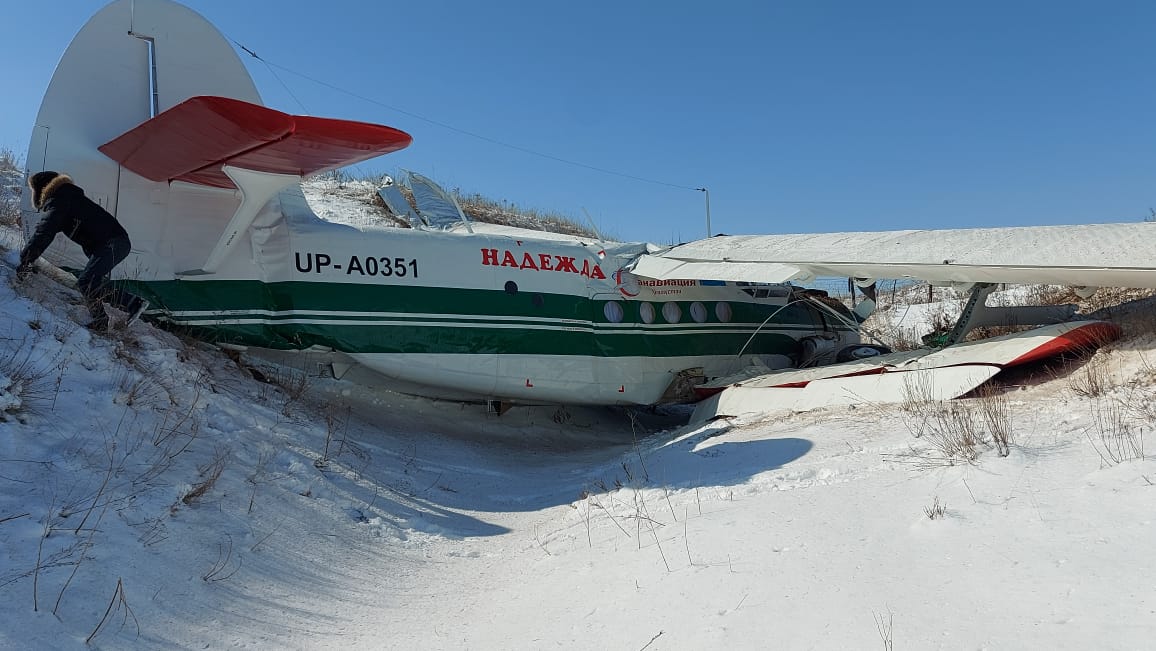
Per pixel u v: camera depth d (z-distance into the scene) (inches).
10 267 254.4
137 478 173.9
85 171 295.9
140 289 301.6
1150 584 101.1
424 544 203.8
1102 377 249.6
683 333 440.8
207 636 130.3
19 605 118.8
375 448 287.6
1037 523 132.0
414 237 369.1
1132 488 139.3
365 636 138.2
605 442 416.2
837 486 184.7
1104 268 240.5
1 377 173.3
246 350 327.3
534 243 403.9
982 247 296.7
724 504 189.8
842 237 375.9
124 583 135.6
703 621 114.7
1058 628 93.8
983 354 295.0
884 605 109.0
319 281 338.0
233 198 325.7
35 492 151.5
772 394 343.3
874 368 322.7
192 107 203.2
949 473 174.4
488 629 135.1
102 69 305.9
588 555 171.6
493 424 398.9
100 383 206.2
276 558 168.6
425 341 358.9
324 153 235.1
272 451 228.1
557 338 394.9
